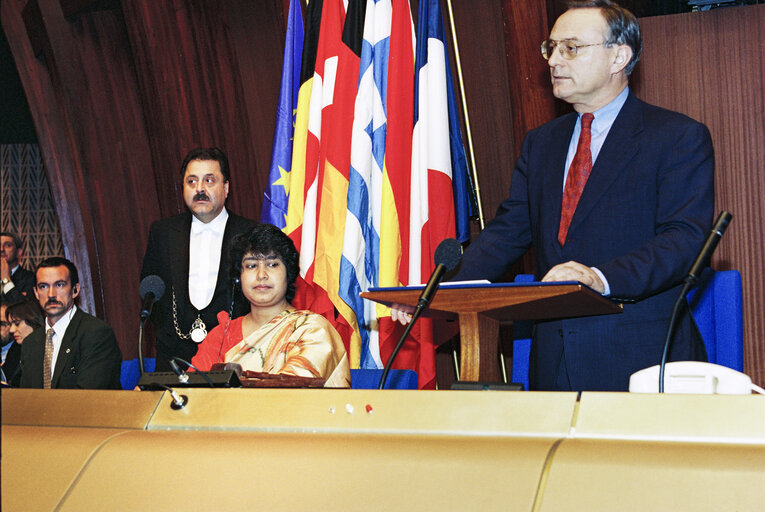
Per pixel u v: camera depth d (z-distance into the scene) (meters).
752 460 1.27
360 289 4.29
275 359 2.96
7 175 7.74
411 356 4.22
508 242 3.10
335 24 4.55
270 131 5.36
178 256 4.17
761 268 4.34
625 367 2.69
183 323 4.11
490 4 4.76
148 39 5.34
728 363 3.07
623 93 2.98
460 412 1.51
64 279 4.31
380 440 1.47
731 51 4.47
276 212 4.57
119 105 5.84
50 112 6.02
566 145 3.02
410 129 4.43
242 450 1.50
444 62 4.42
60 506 1.49
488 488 1.33
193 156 4.20
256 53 5.33
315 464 1.44
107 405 1.71
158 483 1.48
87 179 5.81
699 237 2.58
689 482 1.26
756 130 4.40
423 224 4.31
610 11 2.91
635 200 2.80
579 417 1.44
